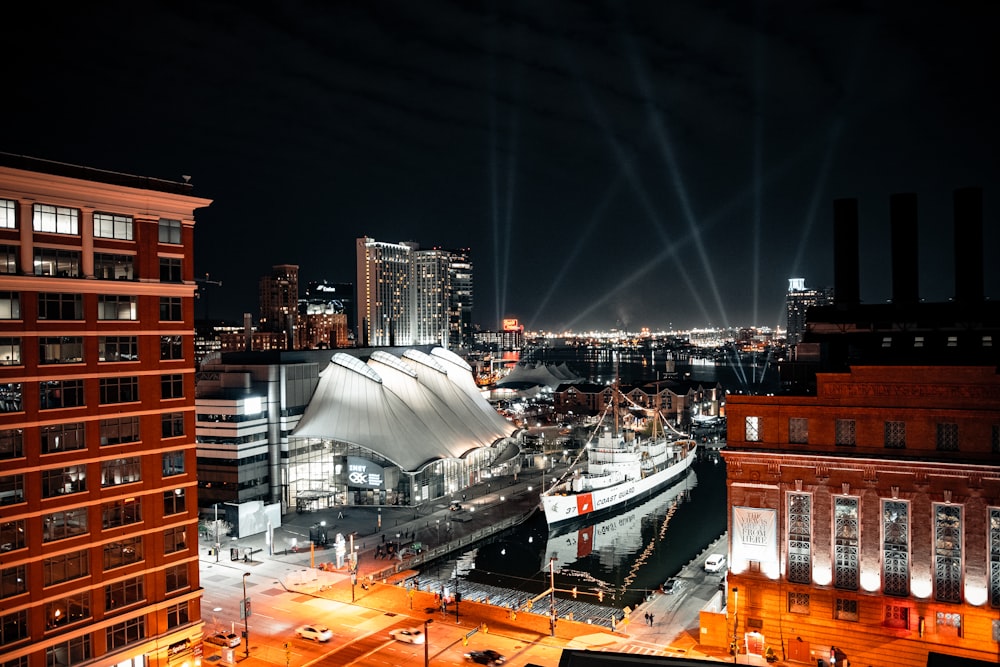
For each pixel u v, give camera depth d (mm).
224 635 71438
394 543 107188
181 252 70125
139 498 64938
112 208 64750
